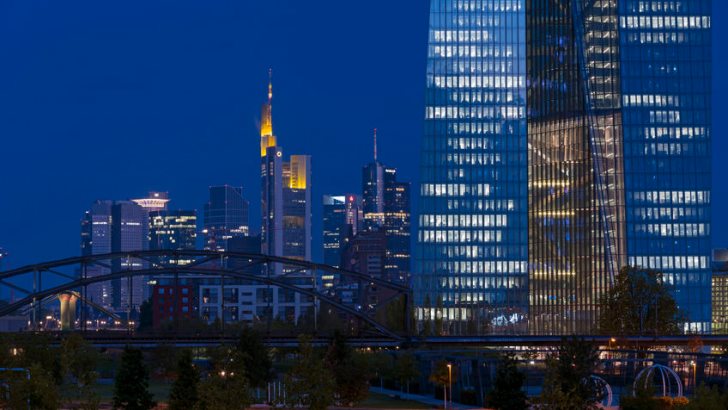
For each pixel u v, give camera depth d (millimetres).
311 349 143250
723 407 133250
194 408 135875
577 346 145875
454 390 199250
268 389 196625
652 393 158625
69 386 162875
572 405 131375
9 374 136875
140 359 160125
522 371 188875
